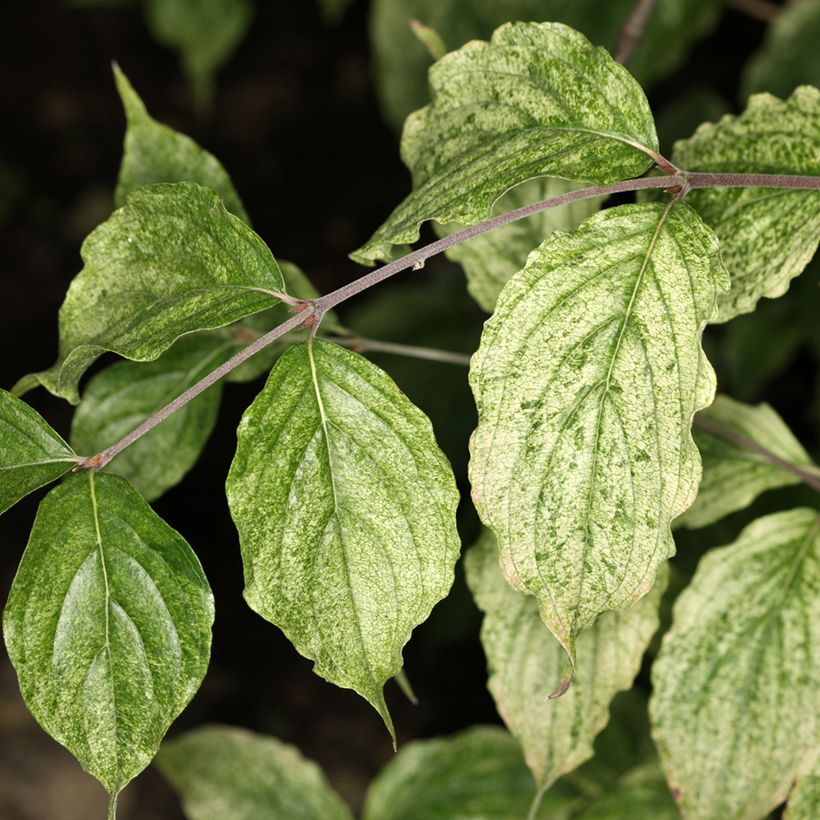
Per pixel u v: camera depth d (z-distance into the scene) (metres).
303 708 1.70
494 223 0.72
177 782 1.02
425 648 1.67
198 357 0.82
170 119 2.23
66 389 0.74
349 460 0.72
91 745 0.71
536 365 0.71
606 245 0.72
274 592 0.71
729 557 0.79
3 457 0.72
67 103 2.28
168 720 0.71
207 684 1.72
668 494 0.71
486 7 1.23
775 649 0.79
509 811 0.93
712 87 1.75
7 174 2.16
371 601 0.71
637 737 0.91
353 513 0.71
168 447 0.81
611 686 0.79
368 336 1.42
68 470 0.72
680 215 0.72
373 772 1.62
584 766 0.91
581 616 0.71
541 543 0.71
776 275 0.76
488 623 0.79
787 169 0.76
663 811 0.86
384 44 1.26
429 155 0.76
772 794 0.79
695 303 0.71
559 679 0.79
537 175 0.73
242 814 1.01
